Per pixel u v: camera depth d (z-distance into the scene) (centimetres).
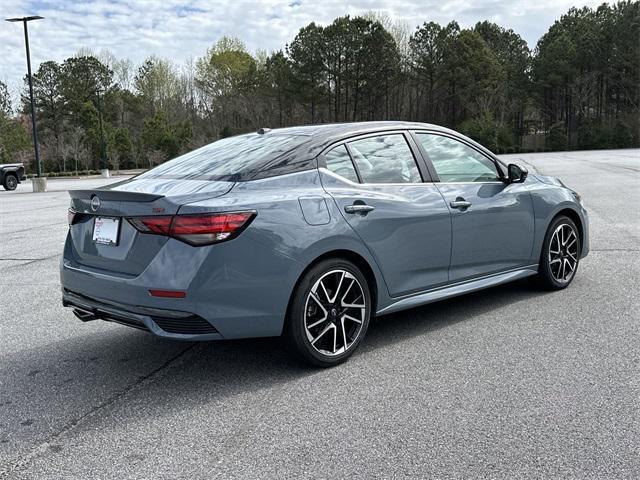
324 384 337
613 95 7256
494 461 247
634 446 257
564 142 7019
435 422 285
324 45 6506
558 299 493
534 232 488
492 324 433
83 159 6106
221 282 312
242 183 334
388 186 391
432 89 7156
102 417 305
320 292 353
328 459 254
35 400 329
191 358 389
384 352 384
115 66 8281
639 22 6750
